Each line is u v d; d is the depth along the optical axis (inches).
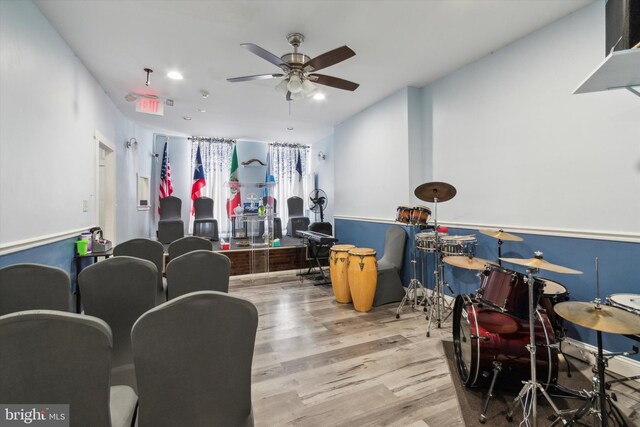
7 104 77.1
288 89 110.4
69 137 113.7
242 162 304.5
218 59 125.5
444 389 79.5
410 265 159.2
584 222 94.1
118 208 191.0
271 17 97.3
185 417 40.1
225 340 39.2
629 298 75.0
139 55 121.6
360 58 126.4
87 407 33.5
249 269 205.3
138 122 228.2
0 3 74.2
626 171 85.2
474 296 87.7
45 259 95.9
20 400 30.8
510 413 68.4
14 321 29.2
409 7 93.2
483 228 126.3
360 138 199.9
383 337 110.4
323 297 159.3
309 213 324.2
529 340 73.0
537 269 69.7
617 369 85.7
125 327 65.5
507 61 116.4
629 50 54.1
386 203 174.9
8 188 77.5
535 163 107.3
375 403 73.8
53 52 100.8
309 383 82.0
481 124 127.1
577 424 66.3
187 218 287.0
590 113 92.7
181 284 82.4
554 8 94.5
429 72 140.3
